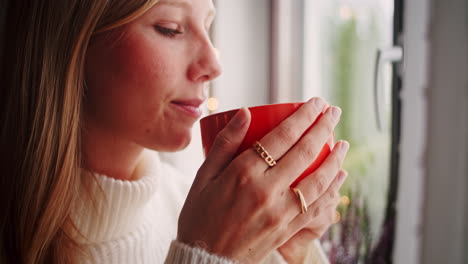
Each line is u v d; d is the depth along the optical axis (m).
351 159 1.00
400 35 0.81
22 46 0.52
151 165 0.64
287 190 0.42
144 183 0.59
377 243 0.88
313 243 0.61
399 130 0.83
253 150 0.41
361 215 0.94
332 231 1.03
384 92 0.86
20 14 0.53
